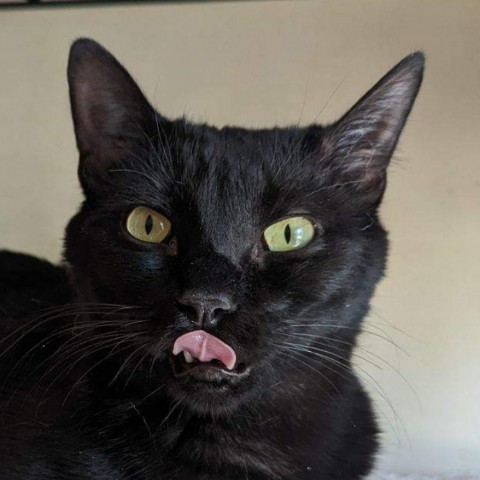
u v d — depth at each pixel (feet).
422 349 0.80
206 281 0.48
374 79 0.78
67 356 0.58
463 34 0.75
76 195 0.86
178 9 0.81
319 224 0.54
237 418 0.55
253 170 0.54
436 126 0.77
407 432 0.82
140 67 0.82
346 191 0.57
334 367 0.58
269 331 0.51
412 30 0.76
